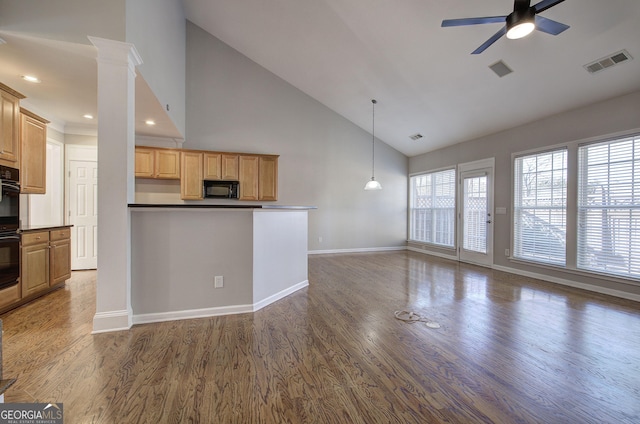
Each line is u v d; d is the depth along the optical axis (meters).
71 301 3.18
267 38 5.10
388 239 7.33
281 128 6.30
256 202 5.96
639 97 3.24
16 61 2.65
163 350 2.10
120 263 2.42
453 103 4.75
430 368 1.90
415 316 2.81
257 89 6.12
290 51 5.21
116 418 1.42
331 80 5.60
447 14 3.21
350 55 4.63
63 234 3.67
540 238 4.33
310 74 5.69
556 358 2.03
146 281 2.61
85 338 2.28
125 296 2.44
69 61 2.65
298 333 2.42
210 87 5.78
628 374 1.84
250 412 1.47
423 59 4.06
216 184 5.52
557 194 4.09
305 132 6.51
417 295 3.51
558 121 4.07
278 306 3.10
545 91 3.74
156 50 3.37
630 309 3.02
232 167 5.64
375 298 3.39
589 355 2.08
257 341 2.26
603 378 1.80
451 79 4.23
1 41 2.31
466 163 5.72
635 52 2.84
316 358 2.01
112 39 2.36
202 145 5.72
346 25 4.04
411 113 5.58
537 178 4.38
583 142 3.76
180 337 2.32
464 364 1.95
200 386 1.68
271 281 3.24
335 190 6.80
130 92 2.49
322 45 4.67
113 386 1.67
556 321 2.70
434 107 5.08
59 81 3.08
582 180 3.80
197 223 2.74
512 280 4.25
